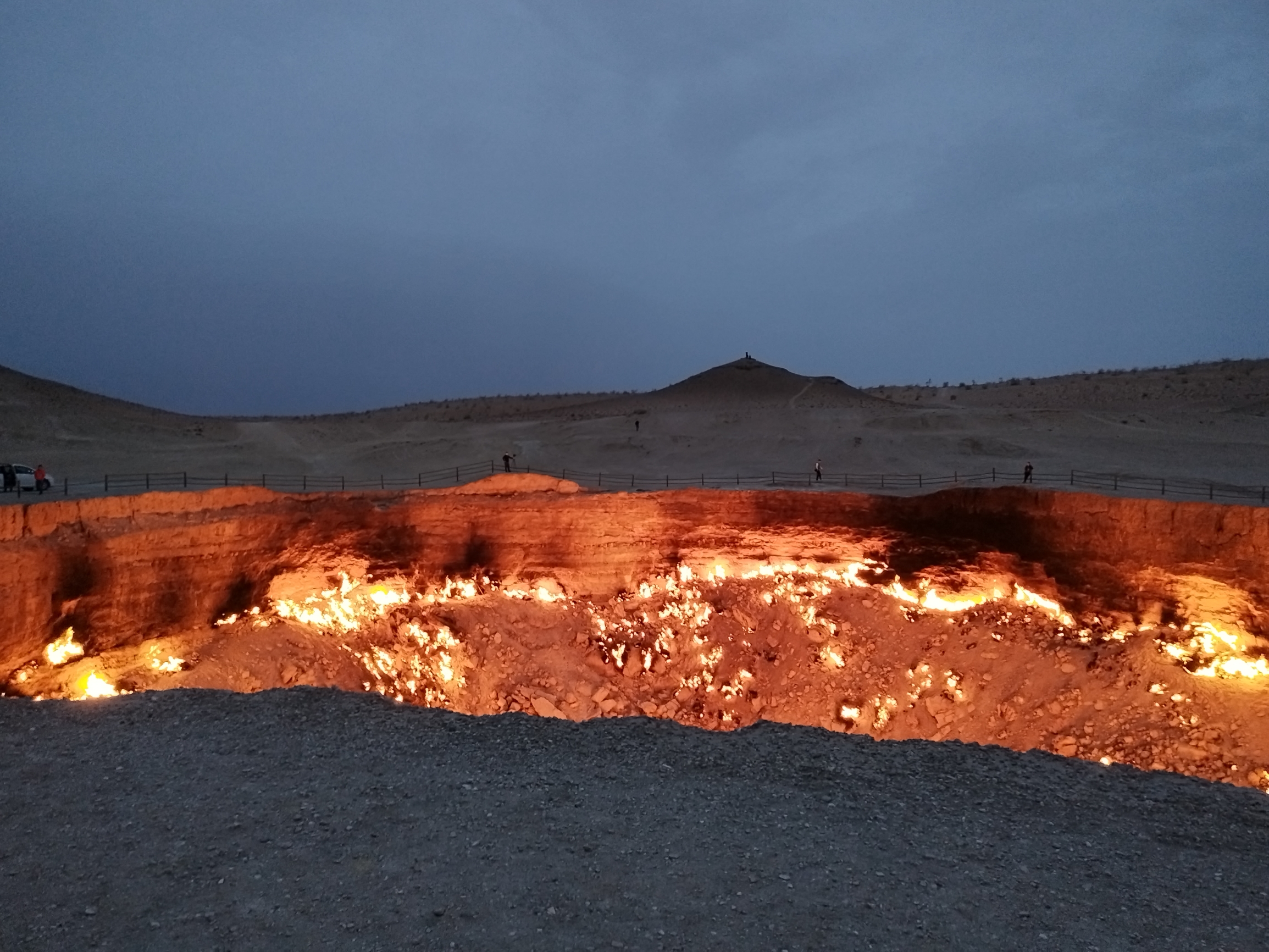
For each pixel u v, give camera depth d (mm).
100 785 8609
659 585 29547
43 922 6230
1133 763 19812
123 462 52562
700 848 7332
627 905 6402
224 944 5926
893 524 28734
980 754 9828
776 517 29594
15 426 59656
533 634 28000
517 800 8258
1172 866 7266
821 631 26875
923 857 7273
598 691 26688
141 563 22828
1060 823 8055
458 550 29125
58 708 11008
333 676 24578
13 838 7523
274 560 26219
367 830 7609
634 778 8875
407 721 10555
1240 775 18891
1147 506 24547
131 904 6457
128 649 22188
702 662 27359
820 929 6117
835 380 99312
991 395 90812
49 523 21344
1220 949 6023
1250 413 61062
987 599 26531
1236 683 21047
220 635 24188
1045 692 22750
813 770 9156
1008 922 6293
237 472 50812
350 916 6238
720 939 5984
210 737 9953
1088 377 100438
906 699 24188
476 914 6262
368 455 59000
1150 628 23641
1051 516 26188
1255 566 22562
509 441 64312
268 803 8156
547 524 29547
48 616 20531
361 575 27594
